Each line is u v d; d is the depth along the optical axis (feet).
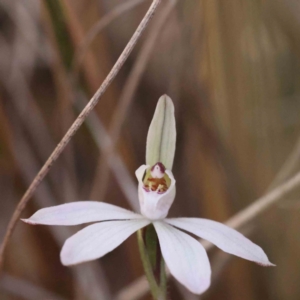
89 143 0.68
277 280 0.65
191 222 0.47
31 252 0.71
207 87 0.61
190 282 0.43
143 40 0.71
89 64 0.61
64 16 0.58
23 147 0.68
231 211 0.63
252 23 0.59
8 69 0.71
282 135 0.63
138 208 0.61
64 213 0.46
